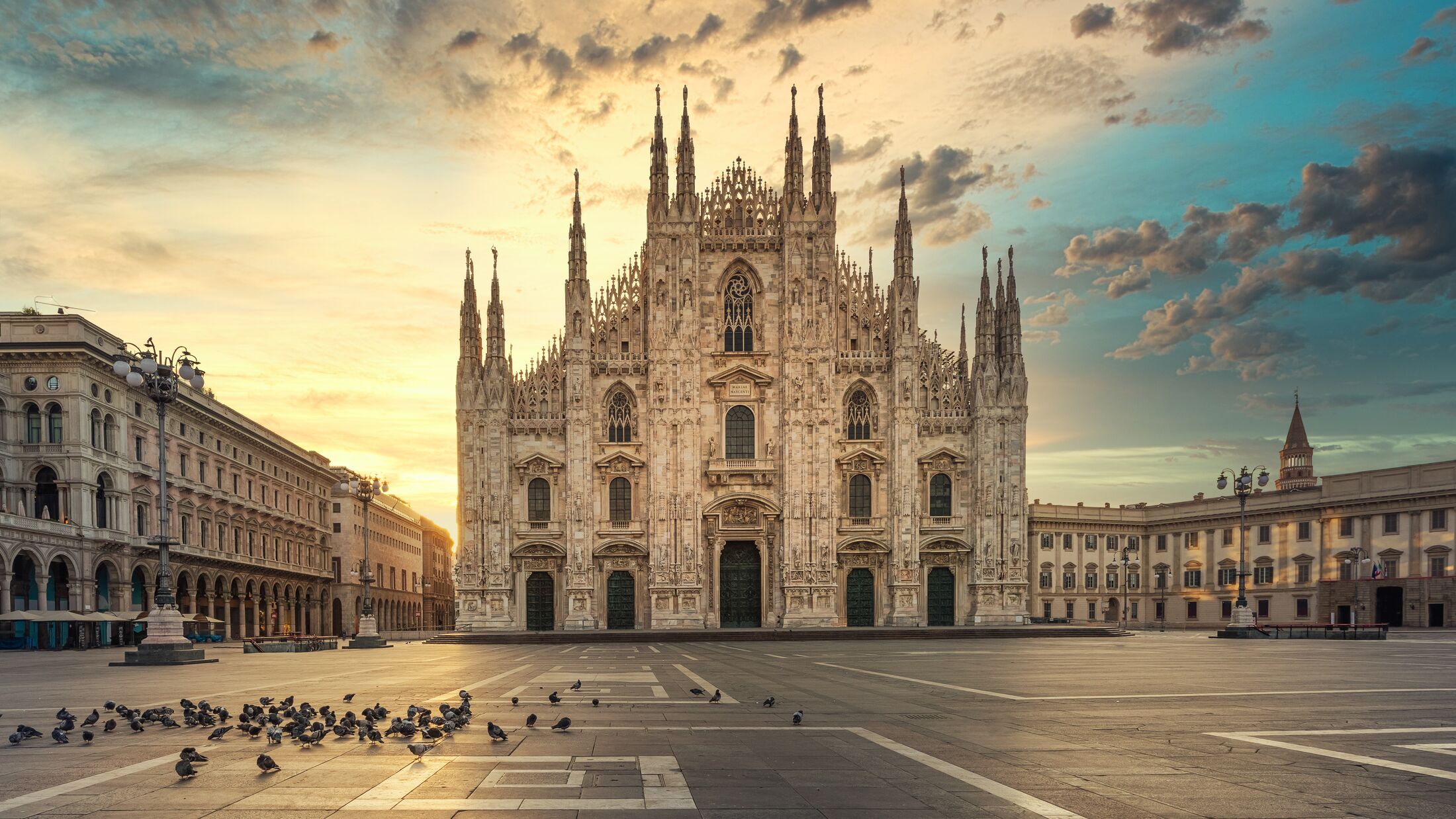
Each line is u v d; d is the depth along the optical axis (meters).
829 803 10.73
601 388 89.94
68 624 78.75
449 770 12.56
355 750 14.22
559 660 43.97
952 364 94.00
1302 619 115.25
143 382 42.69
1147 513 136.88
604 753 13.98
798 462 88.19
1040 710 19.73
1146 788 11.54
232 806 10.57
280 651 60.16
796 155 90.94
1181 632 90.94
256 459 116.69
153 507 90.62
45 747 14.82
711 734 16.03
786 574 87.06
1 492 78.25
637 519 88.81
